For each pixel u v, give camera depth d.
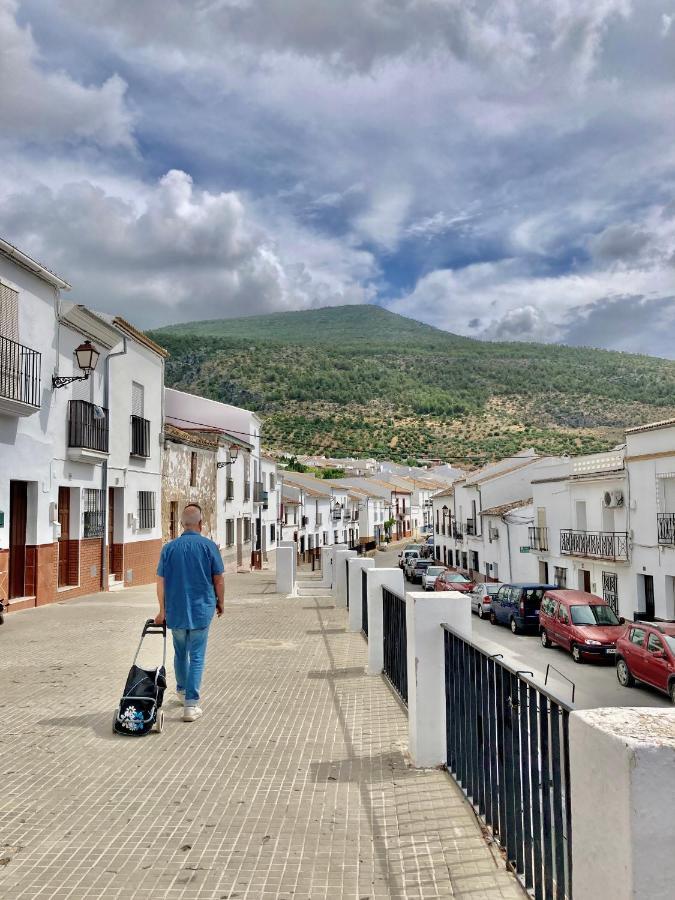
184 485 30.38
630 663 15.49
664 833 1.75
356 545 82.69
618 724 1.96
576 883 2.08
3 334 15.30
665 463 24.81
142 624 12.92
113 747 5.55
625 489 27.33
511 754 3.62
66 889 3.43
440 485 117.88
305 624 12.45
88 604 16.89
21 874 3.58
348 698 7.09
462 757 4.60
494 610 27.70
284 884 3.47
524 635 24.86
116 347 22.16
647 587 26.38
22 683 7.82
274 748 5.52
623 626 19.64
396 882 3.47
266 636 11.07
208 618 6.38
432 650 5.11
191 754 5.39
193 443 31.59
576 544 31.33
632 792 1.76
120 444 22.53
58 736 5.84
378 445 130.12
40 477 16.95
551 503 34.62
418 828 4.06
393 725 6.12
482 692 4.14
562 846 2.85
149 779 4.87
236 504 40.31
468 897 3.32
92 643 10.66
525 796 3.37
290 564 19.22
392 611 7.53
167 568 6.35
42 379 17.06
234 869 3.62
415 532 111.88
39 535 16.81
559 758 2.92
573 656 19.25
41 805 4.44
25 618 14.05
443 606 5.12
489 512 44.22
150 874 3.57
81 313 18.86
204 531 33.19
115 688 7.56
